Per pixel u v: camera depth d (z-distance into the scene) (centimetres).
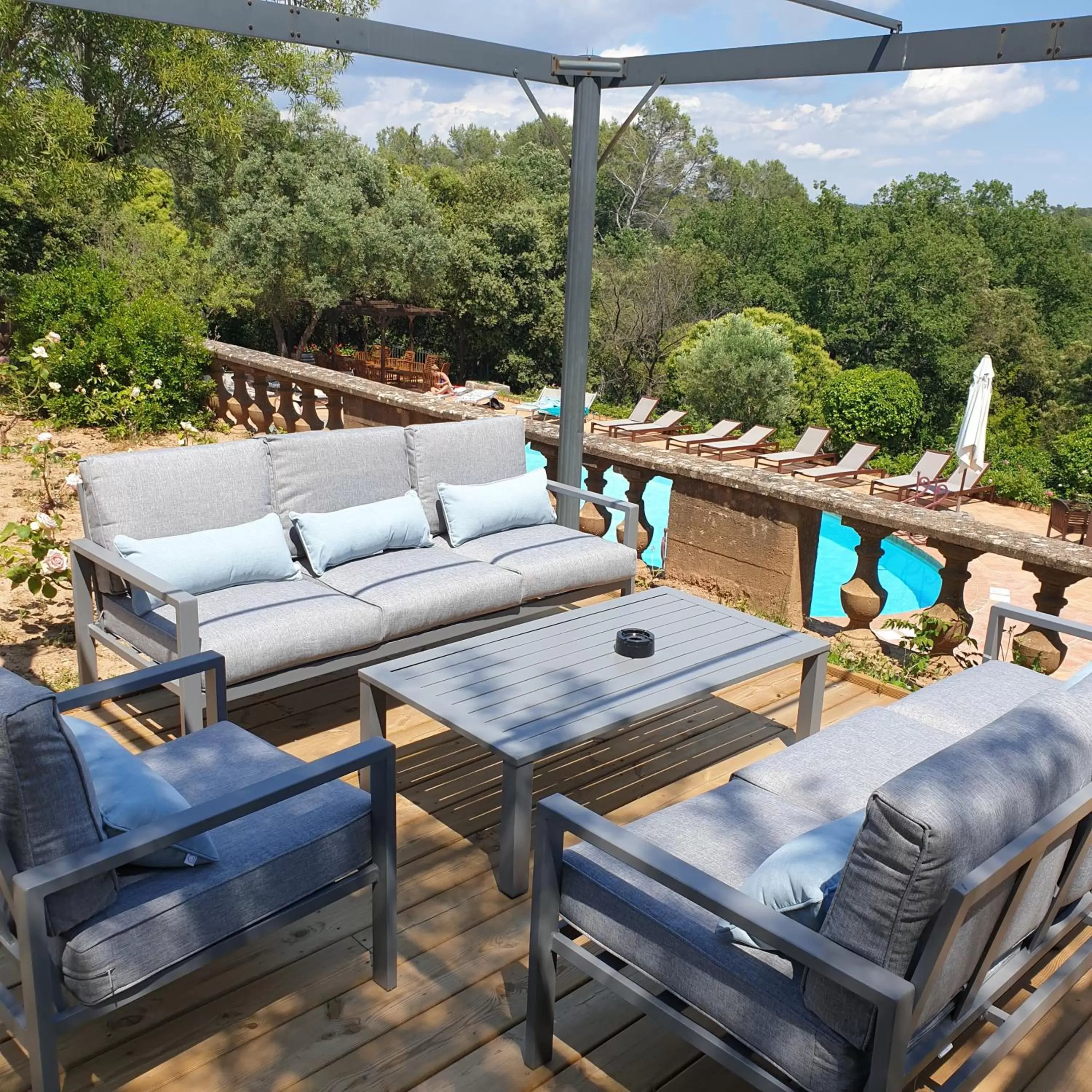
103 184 1248
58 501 605
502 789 307
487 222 3350
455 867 283
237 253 2589
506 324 3378
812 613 1010
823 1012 160
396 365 2709
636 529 455
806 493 477
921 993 155
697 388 2764
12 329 1149
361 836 219
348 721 370
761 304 3853
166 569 348
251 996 228
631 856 182
